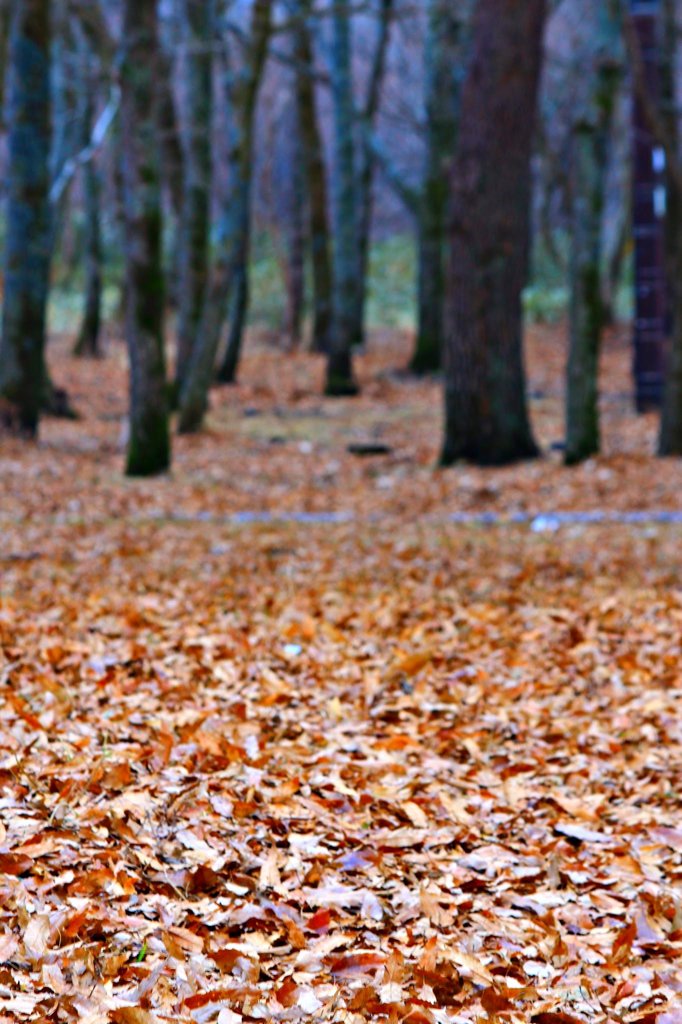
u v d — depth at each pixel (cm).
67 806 402
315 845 407
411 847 423
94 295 2948
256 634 758
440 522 1276
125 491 1455
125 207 1533
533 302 3559
